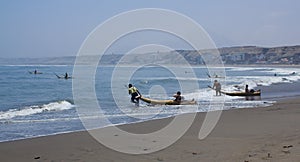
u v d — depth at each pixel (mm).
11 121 13234
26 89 31141
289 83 37250
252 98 22281
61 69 75250
